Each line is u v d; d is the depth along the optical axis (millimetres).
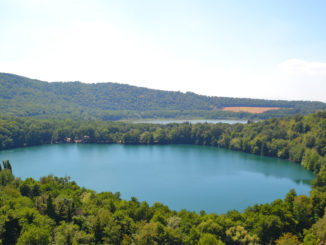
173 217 91188
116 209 98500
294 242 79062
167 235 80188
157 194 153875
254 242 80812
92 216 92438
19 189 113875
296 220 94312
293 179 183125
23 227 75312
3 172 127812
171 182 175375
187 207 136125
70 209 93000
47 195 106188
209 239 74125
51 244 76438
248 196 151625
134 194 153625
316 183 148125
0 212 79312
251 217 92500
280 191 159375
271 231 87312
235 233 82938
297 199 103625
